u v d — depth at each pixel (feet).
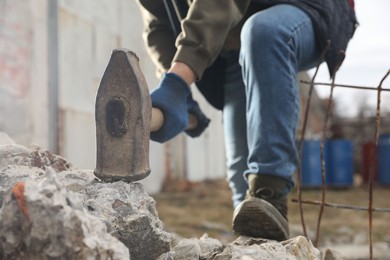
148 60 36.29
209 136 53.52
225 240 20.26
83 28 27.96
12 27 22.52
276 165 6.43
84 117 27.86
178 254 6.02
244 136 7.88
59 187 4.19
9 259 4.20
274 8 6.84
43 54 24.44
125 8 33.19
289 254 5.44
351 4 7.86
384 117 69.87
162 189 42.34
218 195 39.68
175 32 7.41
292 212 30.50
